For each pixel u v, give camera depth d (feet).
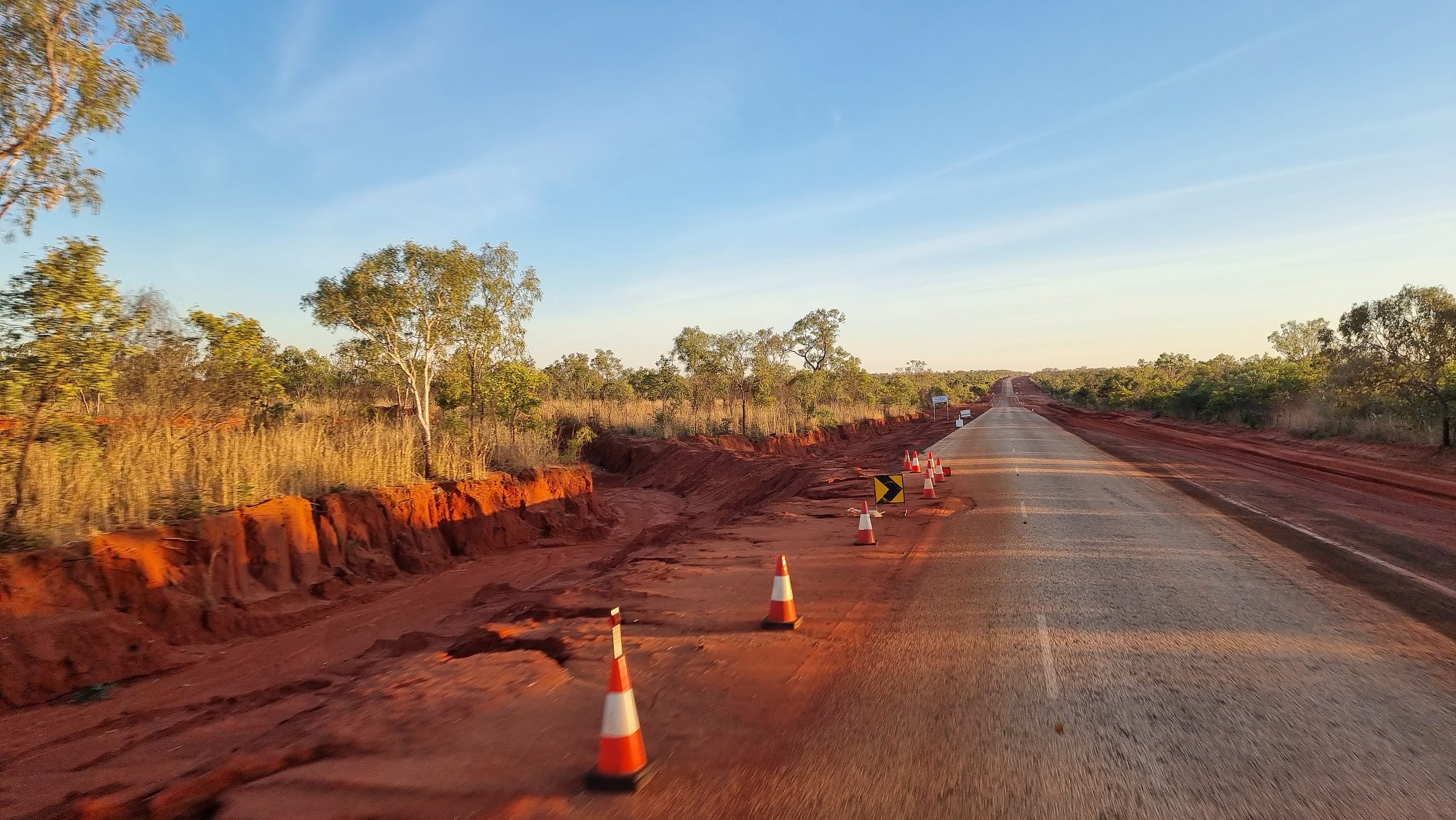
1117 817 11.74
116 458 32.96
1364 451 77.56
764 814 12.13
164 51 30.22
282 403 47.96
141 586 28.71
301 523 37.17
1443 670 18.26
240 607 31.76
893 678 18.34
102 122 29.01
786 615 22.93
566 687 18.43
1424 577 27.86
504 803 12.67
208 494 34.27
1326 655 19.39
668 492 81.46
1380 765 13.38
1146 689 17.20
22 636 24.41
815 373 164.14
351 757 14.67
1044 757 13.84
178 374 38.04
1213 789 12.55
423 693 18.08
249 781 13.91
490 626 24.90
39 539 26.94
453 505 47.42
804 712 16.39
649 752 14.64
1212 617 23.06
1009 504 49.37
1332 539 35.29
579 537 53.57
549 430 69.26
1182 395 169.07
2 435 28.89
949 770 13.46
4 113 27.37
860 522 38.50
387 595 37.58
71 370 28.68
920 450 102.73
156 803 13.24
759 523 44.47
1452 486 52.95
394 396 72.28
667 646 21.52
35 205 28.63
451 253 48.85
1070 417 205.26
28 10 26.61
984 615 23.77
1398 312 75.66
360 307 46.21
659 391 131.54
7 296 27.78
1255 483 57.62
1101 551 33.68
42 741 20.89
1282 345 149.59
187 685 25.59
